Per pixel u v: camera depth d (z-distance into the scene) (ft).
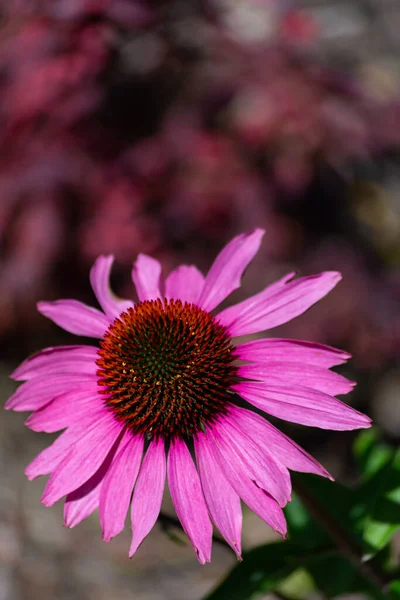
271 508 1.29
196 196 2.30
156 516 1.31
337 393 1.33
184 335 1.40
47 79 2.27
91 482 1.35
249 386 1.36
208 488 1.32
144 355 1.39
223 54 2.38
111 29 2.27
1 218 2.34
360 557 1.45
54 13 2.21
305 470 1.29
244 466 1.32
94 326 1.46
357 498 1.55
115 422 1.38
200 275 1.50
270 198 2.32
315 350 1.37
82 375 1.42
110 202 2.36
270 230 2.30
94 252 2.38
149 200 2.37
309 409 1.32
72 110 2.31
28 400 1.40
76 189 2.36
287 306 1.40
